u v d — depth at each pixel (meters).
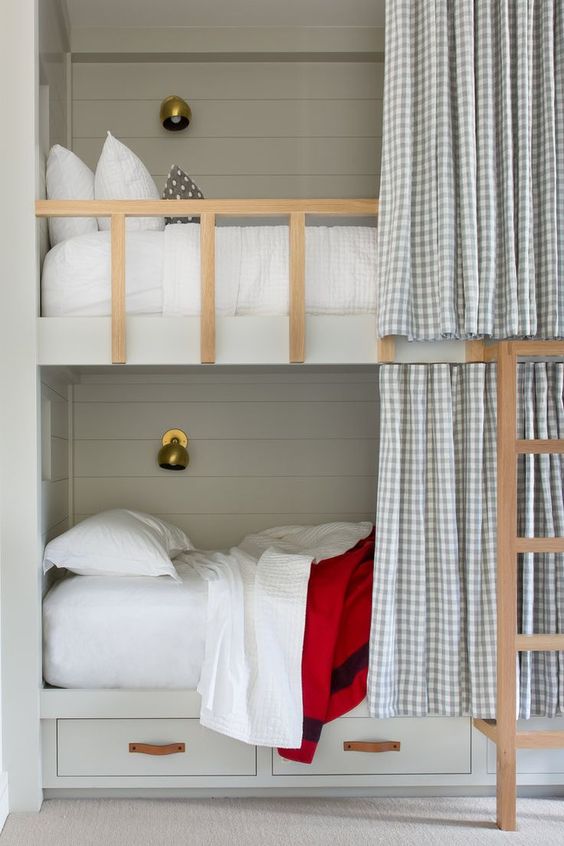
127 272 2.35
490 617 2.27
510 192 2.28
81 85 3.42
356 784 2.32
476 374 2.28
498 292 2.32
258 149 3.46
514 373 2.21
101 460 3.37
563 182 2.32
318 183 3.48
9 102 2.30
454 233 2.27
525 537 2.30
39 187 2.36
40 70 2.60
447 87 2.27
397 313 2.23
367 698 2.28
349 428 3.42
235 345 2.31
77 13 3.24
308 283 2.37
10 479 2.28
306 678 2.26
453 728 2.32
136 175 2.63
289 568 2.34
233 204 2.29
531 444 2.21
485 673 2.27
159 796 2.36
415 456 2.29
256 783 2.31
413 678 2.29
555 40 2.37
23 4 2.30
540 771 2.34
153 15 3.27
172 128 3.43
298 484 3.40
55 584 2.57
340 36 3.38
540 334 2.33
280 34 3.37
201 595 2.35
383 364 2.33
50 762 2.30
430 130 2.27
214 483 3.38
